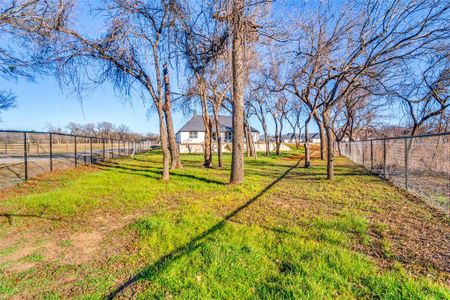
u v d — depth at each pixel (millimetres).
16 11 5352
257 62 9867
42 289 2467
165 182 8391
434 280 2500
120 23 7559
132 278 2635
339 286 2381
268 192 6914
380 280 2445
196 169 12266
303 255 3000
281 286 2377
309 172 11812
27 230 4082
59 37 6785
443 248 3240
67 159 15883
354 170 12617
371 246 3330
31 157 17375
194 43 7145
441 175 7645
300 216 4676
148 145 50719
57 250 3354
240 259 2904
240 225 4078
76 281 2602
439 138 7625
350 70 7145
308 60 8211
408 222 4305
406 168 7285
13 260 3080
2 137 18266
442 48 6027
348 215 4668
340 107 21953
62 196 6039
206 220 4344
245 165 15531
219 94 15102
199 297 2248
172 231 3805
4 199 6004
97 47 7715
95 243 3568
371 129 27016
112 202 5762
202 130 45500
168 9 7145
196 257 2943
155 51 8531
